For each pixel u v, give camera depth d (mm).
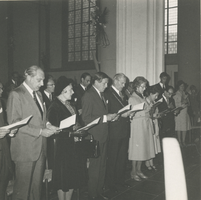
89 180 3578
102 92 3977
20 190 2621
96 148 2996
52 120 2873
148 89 5137
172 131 5992
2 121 2998
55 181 2850
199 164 5816
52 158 2996
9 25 18172
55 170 2855
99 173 3572
